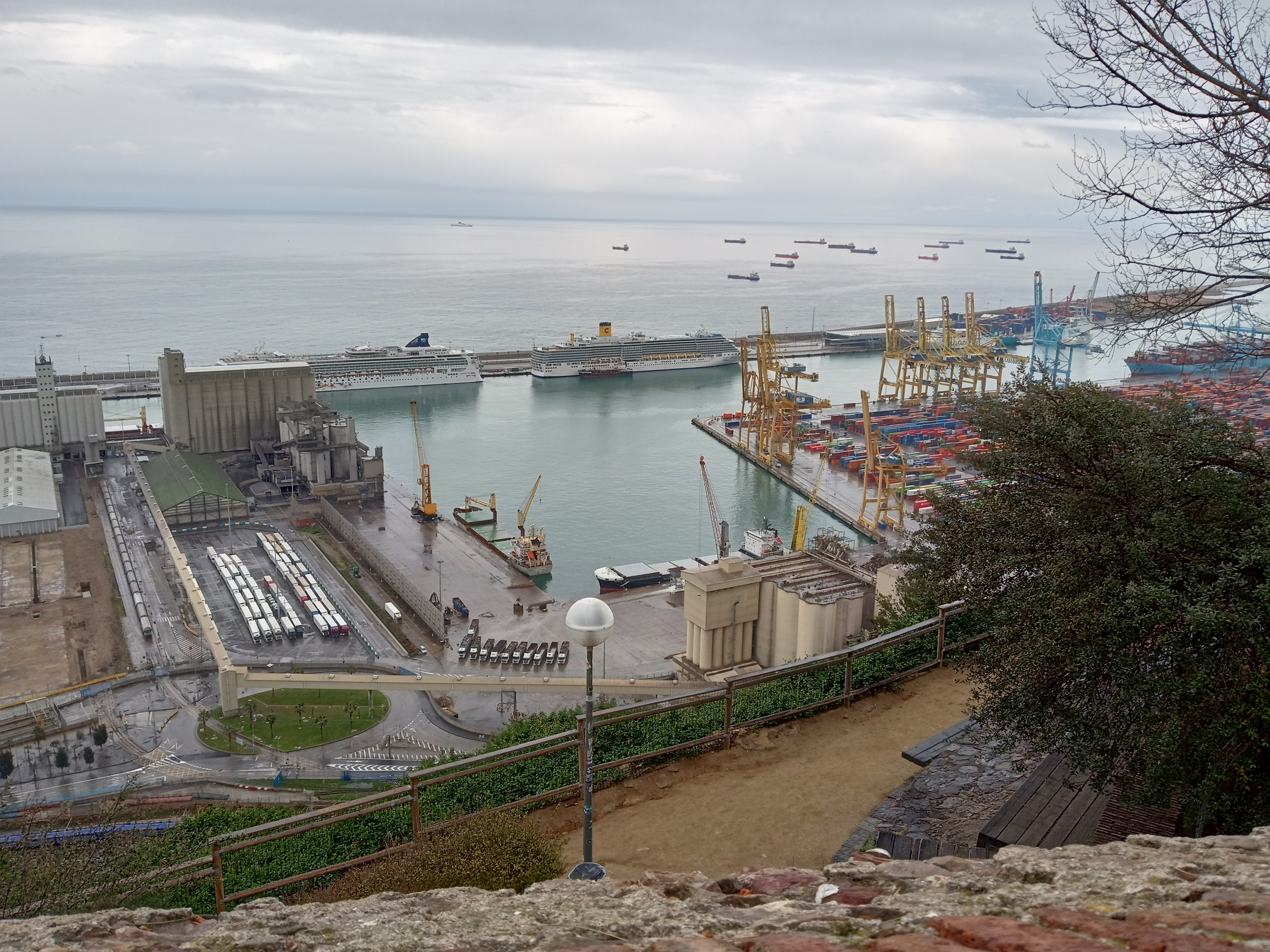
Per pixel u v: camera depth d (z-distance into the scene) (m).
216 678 99.31
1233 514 12.77
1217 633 11.65
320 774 81.19
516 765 17.20
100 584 124.75
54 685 97.69
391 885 12.37
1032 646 13.44
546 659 106.00
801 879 6.95
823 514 159.00
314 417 171.50
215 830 21.00
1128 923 4.59
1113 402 15.04
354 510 160.75
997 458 15.90
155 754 84.44
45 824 17.48
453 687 89.19
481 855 12.47
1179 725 11.63
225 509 150.88
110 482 172.12
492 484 174.75
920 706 19.39
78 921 6.05
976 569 15.77
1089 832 13.59
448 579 131.25
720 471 182.25
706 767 17.42
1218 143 11.70
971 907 5.25
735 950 4.58
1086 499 13.68
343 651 107.25
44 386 176.50
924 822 15.01
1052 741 13.63
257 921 6.32
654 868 14.54
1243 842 6.64
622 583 127.88
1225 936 4.17
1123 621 12.26
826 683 19.53
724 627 73.75
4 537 141.38
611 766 16.53
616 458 190.12
